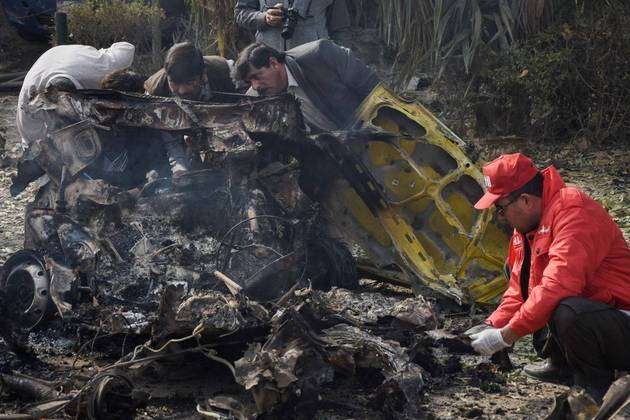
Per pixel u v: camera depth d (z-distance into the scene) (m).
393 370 4.17
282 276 4.83
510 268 4.73
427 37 10.66
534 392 4.54
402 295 6.06
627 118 9.95
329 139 5.42
